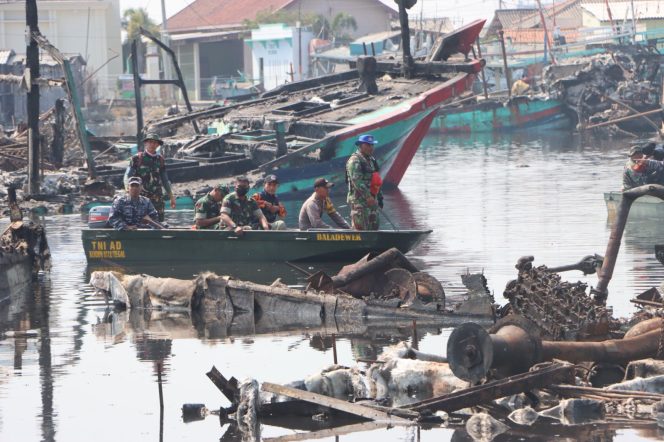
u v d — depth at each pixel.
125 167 121.50
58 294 61.75
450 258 70.38
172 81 140.25
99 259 70.69
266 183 71.31
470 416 35.75
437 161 161.12
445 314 51.75
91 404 38.09
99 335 49.97
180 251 69.50
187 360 44.41
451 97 122.31
